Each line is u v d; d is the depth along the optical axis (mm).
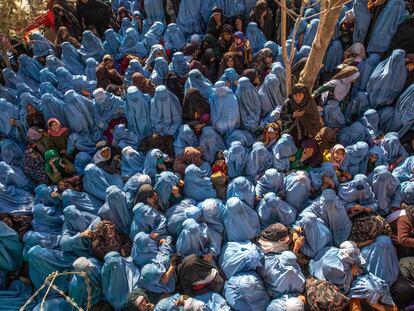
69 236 5180
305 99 5637
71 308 4793
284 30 5680
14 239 5250
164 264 4848
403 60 6008
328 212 5113
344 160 5688
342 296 4488
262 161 5738
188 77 6719
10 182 5918
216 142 6102
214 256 5047
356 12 6820
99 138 6551
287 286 4645
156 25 8102
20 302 5020
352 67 6199
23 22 7906
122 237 5352
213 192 5598
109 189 5340
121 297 4777
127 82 7254
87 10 8242
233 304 4645
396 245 5027
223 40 7477
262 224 5301
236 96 6340
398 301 4688
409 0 7047
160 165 5777
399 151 5812
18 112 6613
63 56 7727
